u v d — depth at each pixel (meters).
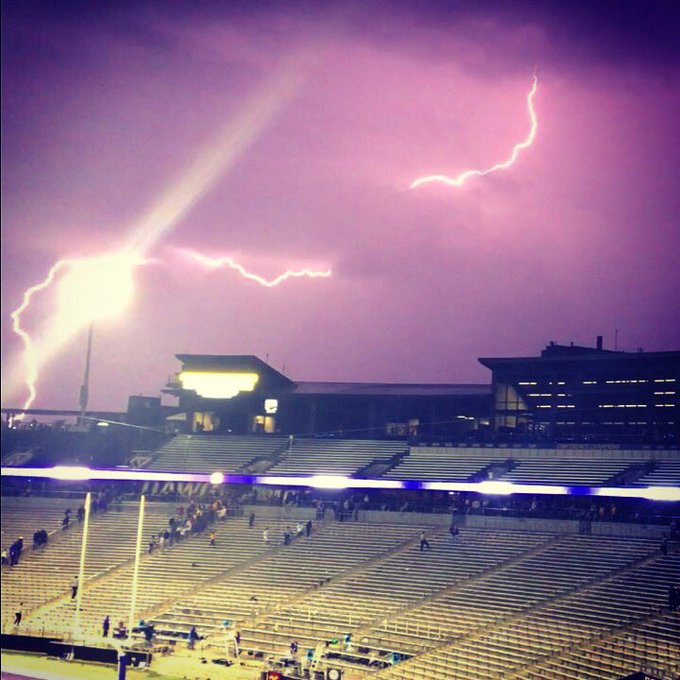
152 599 63.06
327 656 51.62
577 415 66.19
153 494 75.69
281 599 59.62
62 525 74.12
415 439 70.62
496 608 52.16
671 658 42.09
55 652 55.22
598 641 45.91
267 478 73.00
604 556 53.19
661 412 62.84
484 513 60.97
